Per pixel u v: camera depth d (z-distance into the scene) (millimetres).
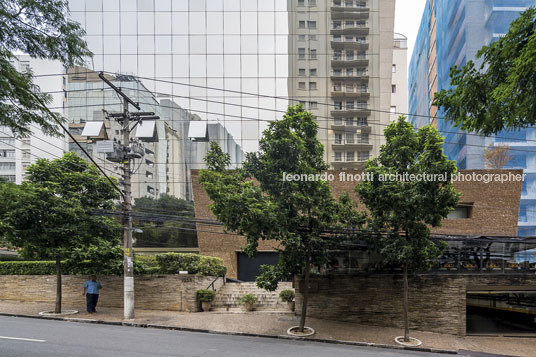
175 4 29969
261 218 11984
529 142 36906
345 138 29438
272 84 29469
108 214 16219
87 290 16344
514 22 6906
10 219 14055
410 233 13734
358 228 14516
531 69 6344
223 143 28828
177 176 28062
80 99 29250
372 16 30375
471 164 37906
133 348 10383
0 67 6012
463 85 7723
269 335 13523
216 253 24078
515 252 16703
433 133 12891
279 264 14156
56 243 15758
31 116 6770
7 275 19469
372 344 13125
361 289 16328
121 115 15328
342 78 29672
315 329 14719
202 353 10133
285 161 12742
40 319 15133
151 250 26500
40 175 15594
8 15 5957
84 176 16281
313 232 13195
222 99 29359
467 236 17125
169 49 29641
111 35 29688
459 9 39906
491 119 7531
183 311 17203
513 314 16500
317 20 30172
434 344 13773
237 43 29750
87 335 11977
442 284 15867
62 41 7023
